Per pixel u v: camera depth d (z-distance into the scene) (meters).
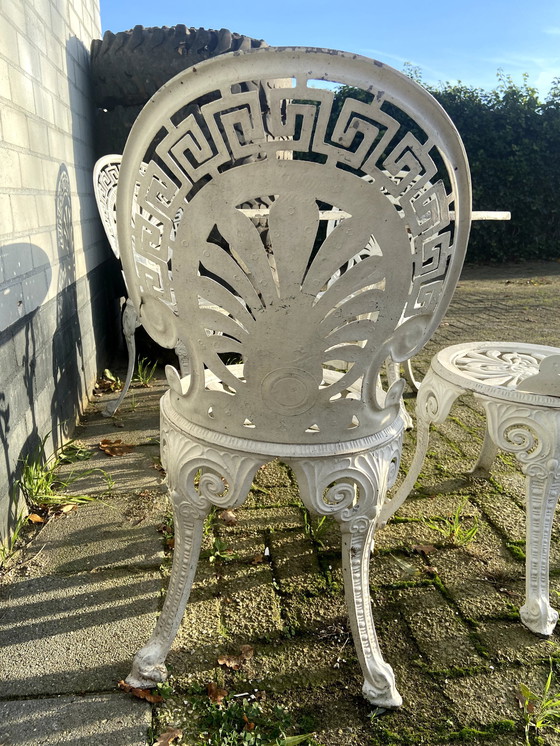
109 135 3.66
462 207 1.05
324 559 1.79
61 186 2.55
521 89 7.98
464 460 2.48
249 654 1.39
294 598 1.60
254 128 0.92
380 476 1.20
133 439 2.61
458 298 6.05
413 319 1.12
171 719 1.21
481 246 8.48
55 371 2.36
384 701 1.25
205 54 3.50
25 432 1.94
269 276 1.01
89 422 2.80
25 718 1.20
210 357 1.11
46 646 1.40
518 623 1.54
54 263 2.36
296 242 0.97
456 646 1.45
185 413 1.23
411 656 1.41
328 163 0.93
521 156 8.02
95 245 3.46
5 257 1.72
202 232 1.01
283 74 0.89
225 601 1.58
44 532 1.87
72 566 1.71
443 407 1.63
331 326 1.04
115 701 1.25
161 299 1.17
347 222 0.96
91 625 1.47
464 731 1.21
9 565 1.70
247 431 1.15
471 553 1.83
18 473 1.86
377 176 0.96
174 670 1.34
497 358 1.80
